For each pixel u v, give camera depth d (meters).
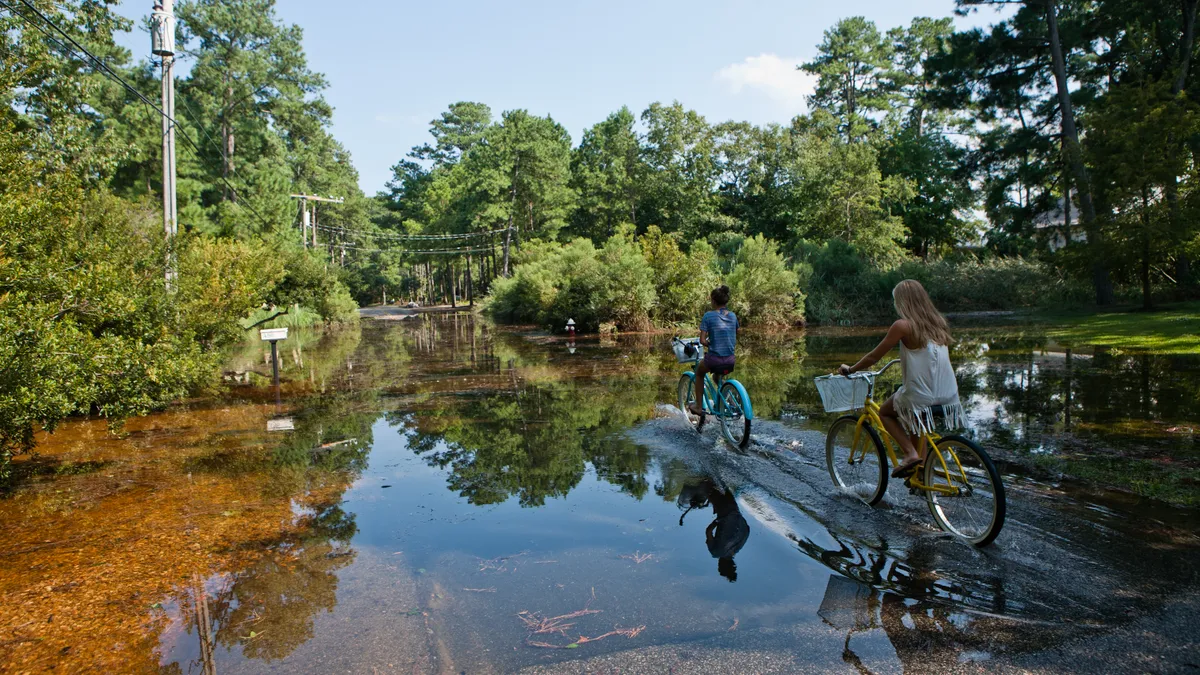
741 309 25.19
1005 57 26.97
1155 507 4.87
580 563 4.52
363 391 12.81
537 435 8.58
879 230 40.59
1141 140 18.62
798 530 4.96
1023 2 25.38
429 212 73.31
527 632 3.62
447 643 3.52
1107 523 4.62
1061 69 24.53
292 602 4.09
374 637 3.61
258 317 35.59
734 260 29.25
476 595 4.09
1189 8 22.19
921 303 4.94
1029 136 28.23
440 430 9.09
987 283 31.42
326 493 6.34
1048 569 4.03
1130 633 3.31
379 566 4.59
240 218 33.62
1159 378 9.71
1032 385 9.76
